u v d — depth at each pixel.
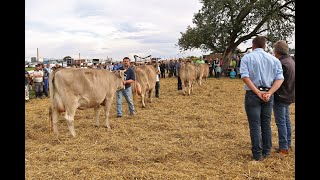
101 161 5.20
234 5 28.39
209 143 6.28
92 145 6.25
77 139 6.76
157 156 5.36
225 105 11.61
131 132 7.43
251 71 4.89
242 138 6.66
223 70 31.97
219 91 16.88
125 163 5.09
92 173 4.61
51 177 4.50
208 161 5.14
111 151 5.87
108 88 7.79
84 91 7.18
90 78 7.27
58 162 5.20
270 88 4.90
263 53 4.94
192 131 7.31
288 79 5.21
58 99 7.03
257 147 5.05
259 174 4.48
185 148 5.93
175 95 15.36
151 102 12.51
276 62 4.90
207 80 25.83
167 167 4.86
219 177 4.43
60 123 8.58
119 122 8.62
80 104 7.27
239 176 4.46
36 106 13.07
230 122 8.38
